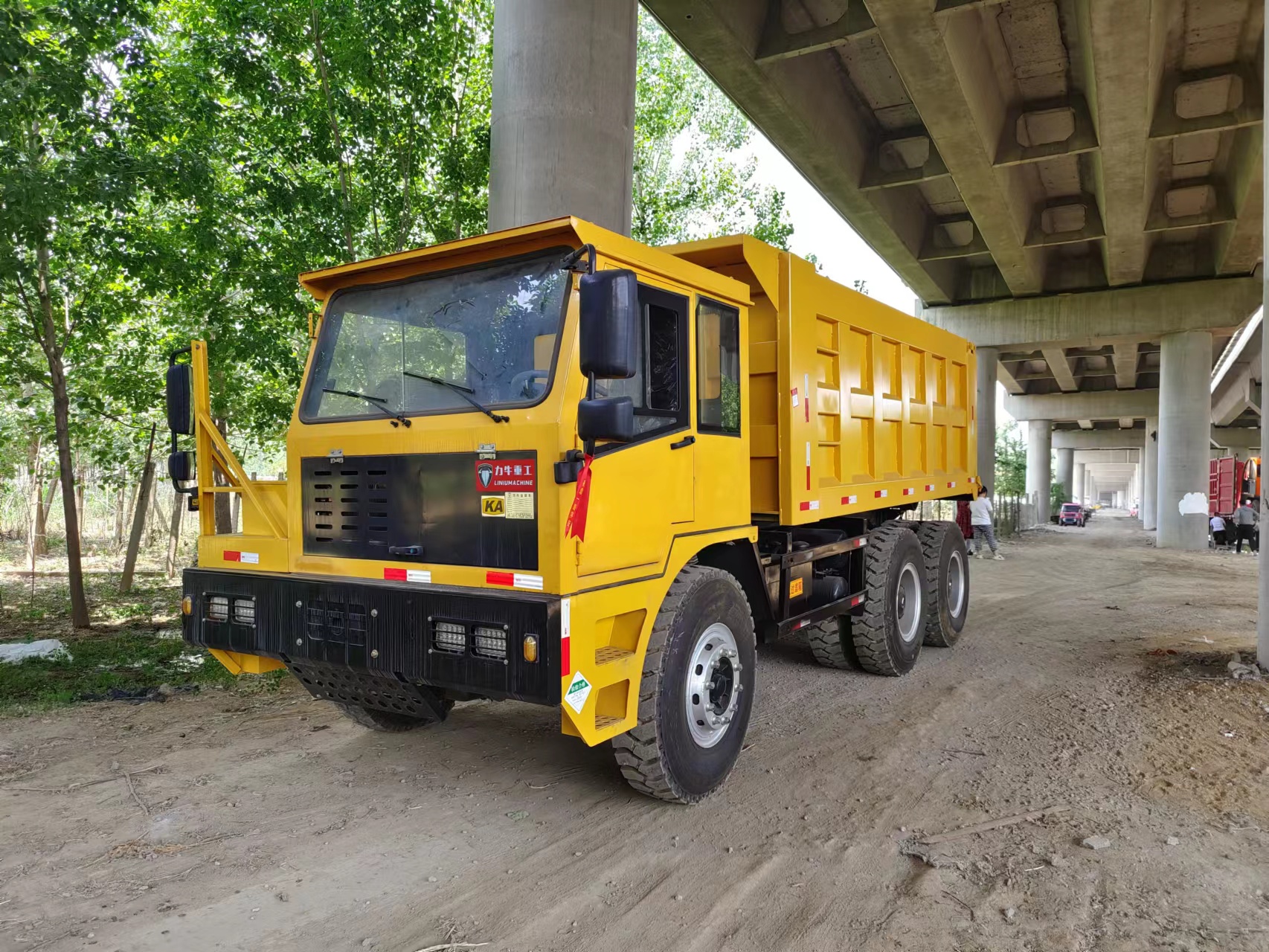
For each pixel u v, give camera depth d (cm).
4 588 1272
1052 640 879
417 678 388
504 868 378
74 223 813
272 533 461
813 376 591
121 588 1226
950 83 1237
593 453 378
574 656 365
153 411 1252
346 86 895
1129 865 372
